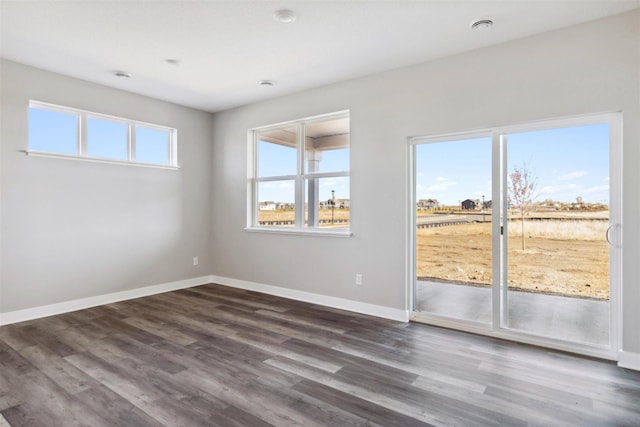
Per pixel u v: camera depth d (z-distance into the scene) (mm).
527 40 2988
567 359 2723
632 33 2582
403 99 3643
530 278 3096
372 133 3852
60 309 3912
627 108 2598
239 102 4926
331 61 3525
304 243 4438
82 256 4086
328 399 2170
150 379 2414
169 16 2707
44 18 2729
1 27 2867
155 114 4750
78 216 4051
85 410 2051
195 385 2338
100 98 4191
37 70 3707
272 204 4922
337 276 4145
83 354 2812
